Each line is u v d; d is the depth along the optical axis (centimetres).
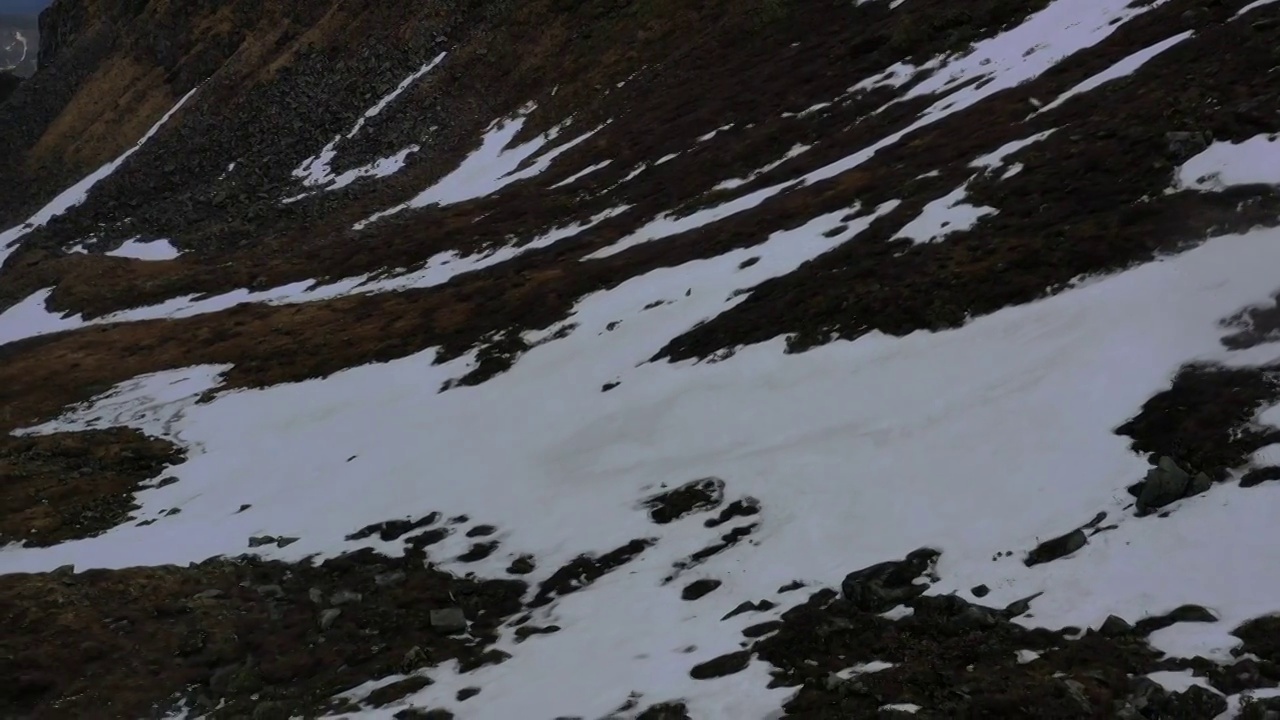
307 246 6100
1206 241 1838
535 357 3036
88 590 2066
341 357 3750
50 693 1702
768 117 4509
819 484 1758
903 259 2423
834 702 1144
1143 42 2981
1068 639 1144
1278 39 2417
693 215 3809
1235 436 1379
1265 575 1132
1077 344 1764
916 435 1761
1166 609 1135
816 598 1421
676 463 2056
